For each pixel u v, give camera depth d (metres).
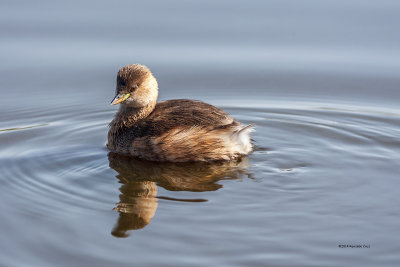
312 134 14.28
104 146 13.54
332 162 12.32
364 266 8.38
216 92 17.50
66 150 13.22
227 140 12.41
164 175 11.74
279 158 12.57
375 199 10.48
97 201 10.45
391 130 14.48
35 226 9.50
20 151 13.08
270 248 8.83
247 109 16.36
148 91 13.34
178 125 12.31
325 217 9.80
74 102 16.84
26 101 16.75
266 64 19.08
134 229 9.38
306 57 19.44
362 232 9.30
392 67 18.53
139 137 12.54
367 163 12.23
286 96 17.22
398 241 9.02
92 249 8.80
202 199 10.48
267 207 10.17
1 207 10.16
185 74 18.59
